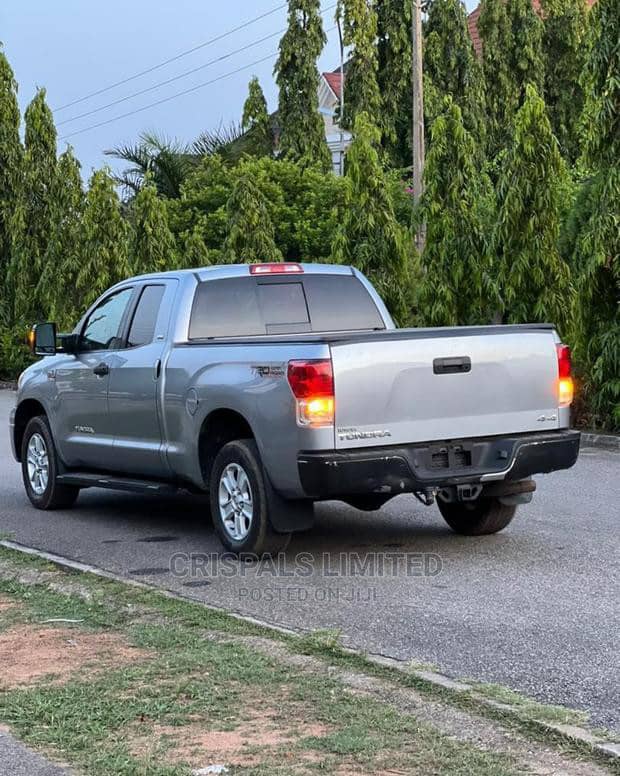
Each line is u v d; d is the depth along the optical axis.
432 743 4.92
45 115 31.52
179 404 9.44
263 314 9.95
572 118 40.97
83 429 10.88
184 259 26.89
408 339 8.41
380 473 8.26
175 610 7.30
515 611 7.35
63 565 8.77
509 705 5.40
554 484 12.49
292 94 40.22
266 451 8.50
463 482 8.55
